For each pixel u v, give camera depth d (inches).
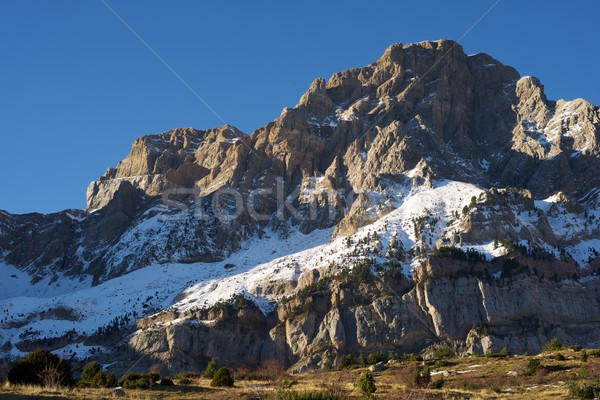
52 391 4439.0
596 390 4827.8
